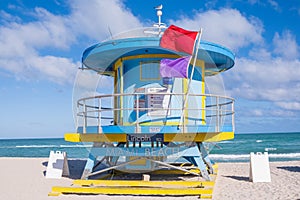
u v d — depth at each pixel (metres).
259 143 59.56
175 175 11.67
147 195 8.70
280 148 47.31
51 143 83.50
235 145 54.88
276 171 14.28
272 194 9.07
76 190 8.92
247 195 8.91
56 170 12.06
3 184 10.85
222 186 10.31
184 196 8.55
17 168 15.30
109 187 9.16
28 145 75.38
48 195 8.83
